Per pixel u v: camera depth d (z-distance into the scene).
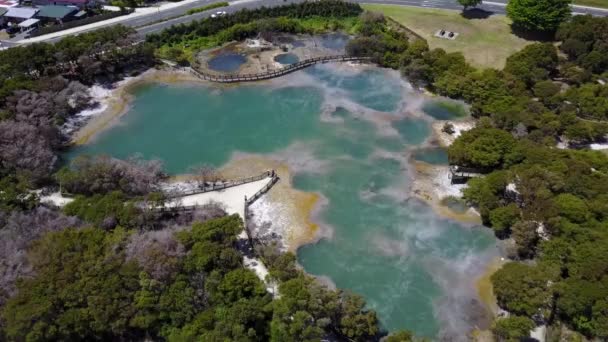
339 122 107.81
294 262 72.25
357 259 76.62
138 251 67.38
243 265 72.81
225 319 59.72
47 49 114.88
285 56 133.50
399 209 85.44
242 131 105.38
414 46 123.44
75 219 75.00
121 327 60.88
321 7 151.75
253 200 86.50
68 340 60.28
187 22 146.00
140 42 131.25
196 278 66.12
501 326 62.09
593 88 106.12
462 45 131.75
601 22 123.12
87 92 115.69
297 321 58.12
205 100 115.56
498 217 78.00
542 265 68.50
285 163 96.12
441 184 90.69
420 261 76.19
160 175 92.19
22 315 57.94
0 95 100.75
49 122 99.19
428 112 110.94
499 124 99.19
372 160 96.88
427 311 68.75
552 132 95.44
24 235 71.50
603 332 60.59
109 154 98.44
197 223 73.38
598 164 86.56
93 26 142.75
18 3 150.75
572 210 74.69
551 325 64.81
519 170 84.06
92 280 62.72
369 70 127.06
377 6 156.12
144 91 118.94
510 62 115.69
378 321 67.38
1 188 81.25
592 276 65.50
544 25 129.12
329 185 90.69
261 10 147.62
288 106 113.06
